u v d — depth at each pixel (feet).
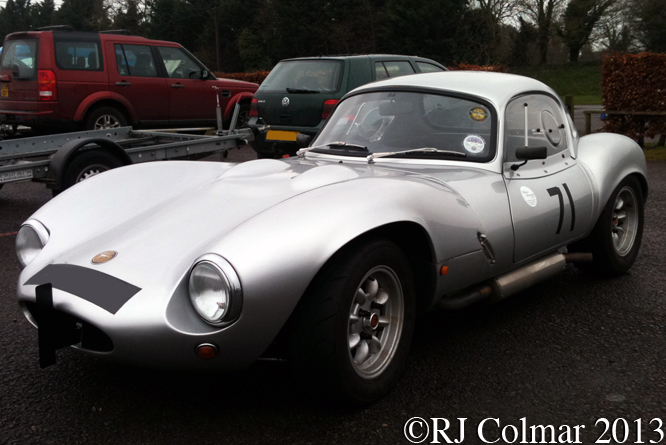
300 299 7.30
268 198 8.30
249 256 6.87
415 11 135.54
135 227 8.41
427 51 134.21
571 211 11.15
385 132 10.97
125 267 7.43
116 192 9.88
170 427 7.59
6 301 12.31
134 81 31.55
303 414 7.86
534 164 10.90
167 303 6.89
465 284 9.23
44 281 7.61
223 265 6.73
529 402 8.15
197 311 6.86
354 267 7.41
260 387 8.55
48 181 17.47
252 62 184.24
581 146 12.83
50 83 28.55
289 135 25.09
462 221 8.82
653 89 35.29
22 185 26.84
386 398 8.25
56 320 7.30
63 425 7.66
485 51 125.18
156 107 32.65
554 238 10.89
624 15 127.24
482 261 9.28
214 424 7.64
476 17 129.90
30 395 8.44
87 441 7.30
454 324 10.89
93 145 18.19
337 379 7.38
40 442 7.29
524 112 11.11
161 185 10.16
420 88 11.30
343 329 7.32
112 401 8.26
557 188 10.97
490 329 10.64
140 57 32.01
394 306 8.34
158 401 8.24
